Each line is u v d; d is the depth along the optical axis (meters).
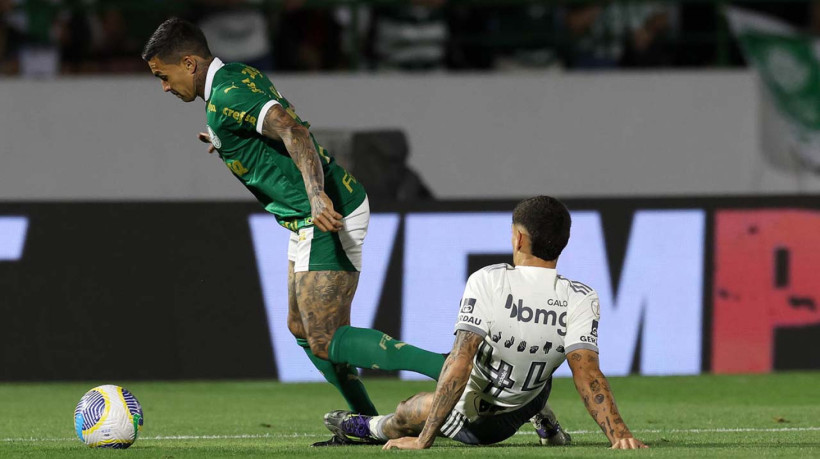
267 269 35.12
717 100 42.81
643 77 42.75
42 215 35.19
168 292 35.16
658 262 35.03
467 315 15.48
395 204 35.06
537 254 15.78
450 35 46.12
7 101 42.84
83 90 42.94
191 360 35.06
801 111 43.06
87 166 42.88
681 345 34.97
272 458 15.26
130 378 35.00
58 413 27.05
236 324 35.09
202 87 18.03
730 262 35.06
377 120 42.62
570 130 42.75
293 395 31.64
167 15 45.72
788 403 28.31
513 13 46.12
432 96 42.66
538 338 15.60
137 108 42.81
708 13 45.34
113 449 17.34
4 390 33.28
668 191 42.78
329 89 42.69
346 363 17.61
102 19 46.19
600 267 34.97
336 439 18.28
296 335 19.23
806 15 44.88
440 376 15.48
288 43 45.34
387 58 46.06
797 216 35.06
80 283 35.09
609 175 42.72
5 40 45.94
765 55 43.78
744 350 35.00
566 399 29.67
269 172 18.16
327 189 18.22
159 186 42.78
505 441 18.95
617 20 46.00
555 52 46.19
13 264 35.06
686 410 26.48
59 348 35.00
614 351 34.88
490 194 42.69
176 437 21.28
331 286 18.17
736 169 42.88
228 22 45.31
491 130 42.66
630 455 14.73
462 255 35.03
